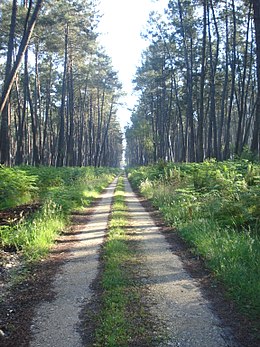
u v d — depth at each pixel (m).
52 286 6.08
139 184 27.97
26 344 4.21
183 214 11.10
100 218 12.97
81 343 4.21
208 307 5.11
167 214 12.27
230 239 7.38
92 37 35.56
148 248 8.41
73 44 36.41
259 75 10.76
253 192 9.16
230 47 35.28
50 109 50.28
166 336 4.30
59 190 15.48
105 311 4.92
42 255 7.89
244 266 6.09
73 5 31.53
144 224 11.53
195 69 36.66
